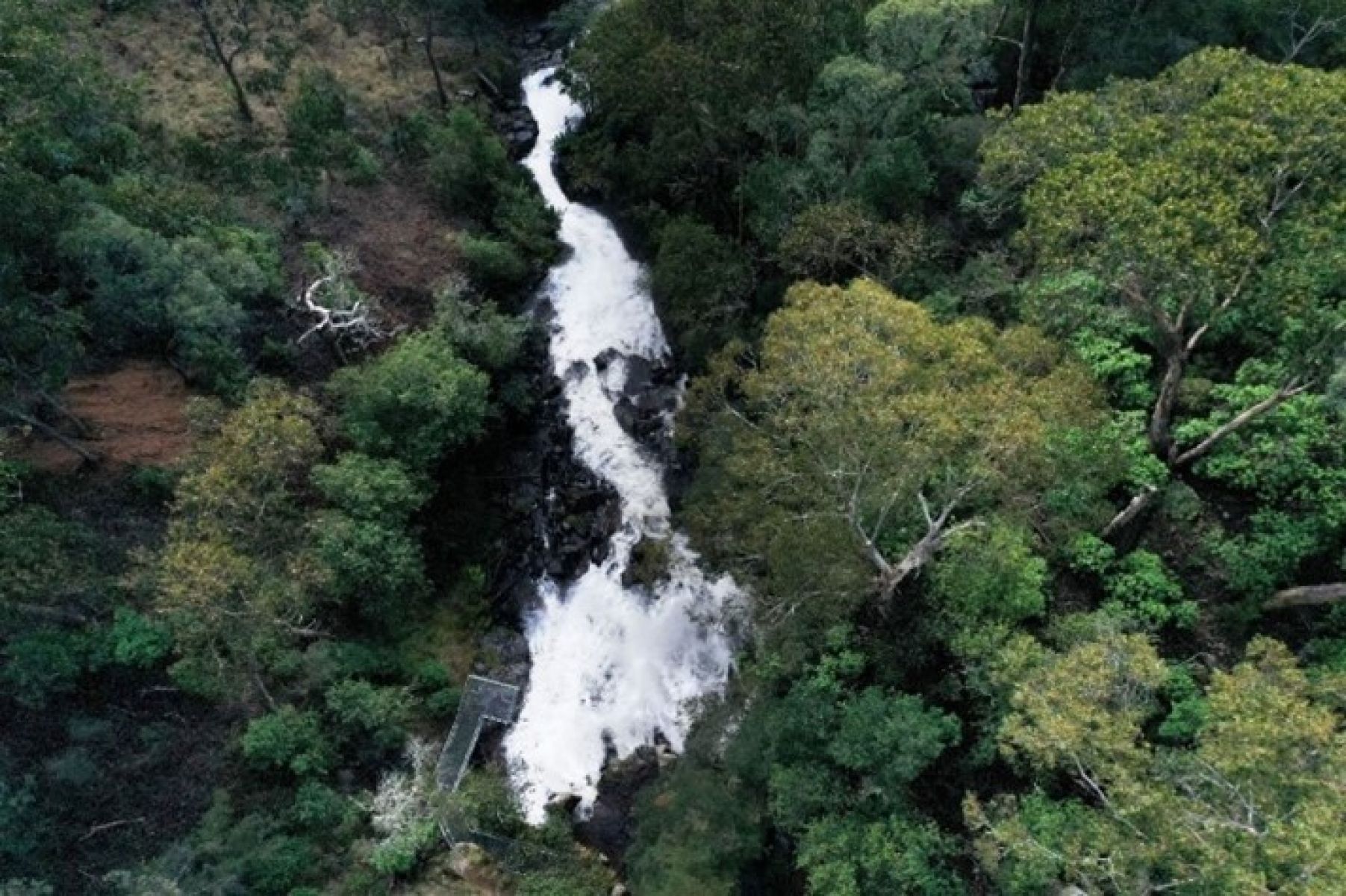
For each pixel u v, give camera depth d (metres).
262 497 42.97
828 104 47.53
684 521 45.72
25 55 47.09
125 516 45.16
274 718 42.28
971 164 49.50
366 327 53.03
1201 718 31.72
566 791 45.31
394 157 63.78
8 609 39.66
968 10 46.78
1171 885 25.09
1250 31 48.22
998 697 34.16
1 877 36.88
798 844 35.62
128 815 39.88
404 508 47.88
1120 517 38.75
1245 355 42.12
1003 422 31.50
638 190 62.31
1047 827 30.00
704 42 50.16
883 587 37.34
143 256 47.12
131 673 42.38
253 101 64.69
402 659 47.50
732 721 41.75
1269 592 36.91
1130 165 34.00
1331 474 37.44
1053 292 39.50
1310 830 22.08
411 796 42.03
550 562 52.44
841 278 48.28
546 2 77.56
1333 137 30.39
